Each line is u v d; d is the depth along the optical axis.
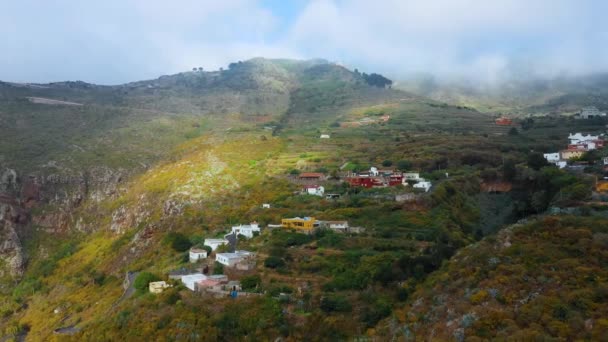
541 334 50.84
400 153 188.88
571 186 104.38
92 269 155.25
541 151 176.12
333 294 81.12
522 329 53.03
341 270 90.31
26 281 166.50
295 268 94.00
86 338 88.50
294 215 130.25
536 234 69.00
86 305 123.88
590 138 185.25
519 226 72.88
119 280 129.38
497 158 166.62
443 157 170.62
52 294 148.75
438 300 65.94
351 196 139.88
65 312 127.25
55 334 108.06
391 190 142.00
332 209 131.75
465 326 57.12
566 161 147.12
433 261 82.88
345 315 75.62
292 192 157.25
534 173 135.38
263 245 110.06
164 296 87.25
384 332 67.44
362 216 122.19
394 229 111.56
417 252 95.94
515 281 60.66
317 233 111.31
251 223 131.12
